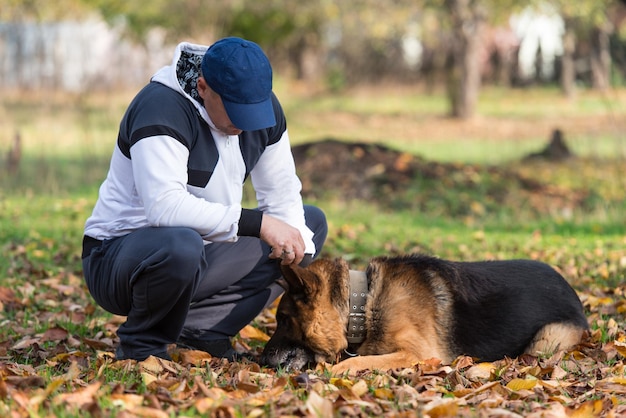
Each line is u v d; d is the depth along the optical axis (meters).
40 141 17.50
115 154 4.49
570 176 15.58
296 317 4.68
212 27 26.53
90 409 3.48
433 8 24.66
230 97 4.12
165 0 25.19
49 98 20.36
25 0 22.05
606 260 8.18
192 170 4.35
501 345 4.91
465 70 27.11
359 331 4.74
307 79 40.50
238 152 4.47
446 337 4.82
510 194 13.71
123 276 4.36
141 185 4.22
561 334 5.03
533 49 39.28
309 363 4.73
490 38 38.56
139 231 4.37
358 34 33.28
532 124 25.78
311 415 3.51
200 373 4.29
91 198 12.85
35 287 6.94
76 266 8.02
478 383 4.33
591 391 4.15
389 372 4.40
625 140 16.78
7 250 8.66
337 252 8.84
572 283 7.19
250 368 4.55
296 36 36.00
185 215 4.21
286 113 28.25
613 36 15.80
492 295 4.97
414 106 31.27
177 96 4.29
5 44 20.53
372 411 3.74
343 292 4.71
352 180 13.80
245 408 3.64
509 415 3.62
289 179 4.81
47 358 4.80
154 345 4.51
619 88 17.75
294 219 4.84
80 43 21.64
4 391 3.66
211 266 4.77
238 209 4.35
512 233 10.54
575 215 12.08
